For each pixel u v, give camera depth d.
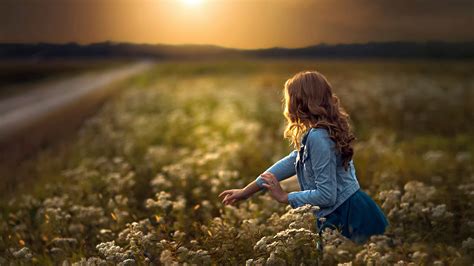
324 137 3.88
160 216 5.31
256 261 3.91
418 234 4.75
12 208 7.11
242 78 42.81
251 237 4.48
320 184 3.88
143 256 4.29
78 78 61.81
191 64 81.06
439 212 4.88
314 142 3.88
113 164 9.77
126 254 4.17
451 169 8.00
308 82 3.97
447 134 13.40
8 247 5.44
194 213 5.74
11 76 59.28
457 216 5.52
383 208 5.25
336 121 3.95
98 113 20.97
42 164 10.63
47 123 20.08
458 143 11.64
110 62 118.69
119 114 18.88
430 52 72.44
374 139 10.83
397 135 12.91
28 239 5.71
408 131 13.66
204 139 12.27
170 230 5.14
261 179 4.21
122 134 13.23
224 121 15.57
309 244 3.97
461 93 21.11
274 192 4.09
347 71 47.75
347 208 4.03
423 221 5.10
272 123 15.43
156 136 13.22
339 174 4.01
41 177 9.30
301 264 3.87
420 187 5.70
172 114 17.94
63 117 21.61
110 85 43.72
